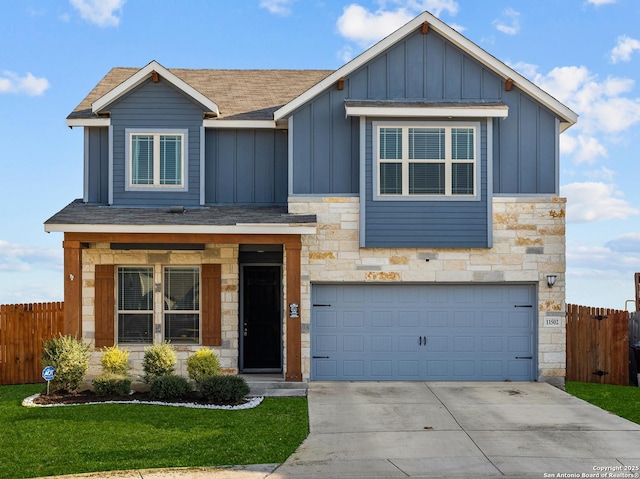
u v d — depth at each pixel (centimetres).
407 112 1424
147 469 862
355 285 1491
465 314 1495
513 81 1476
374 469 877
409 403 1265
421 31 1490
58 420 1099
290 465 891
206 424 1089
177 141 1558
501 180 1484
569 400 1299
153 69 1530
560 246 1475
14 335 1644
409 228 1456
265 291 1573
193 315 1523
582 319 1697
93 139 1589
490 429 1084
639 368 1633
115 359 1363
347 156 1480
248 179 1596
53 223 1359
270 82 1864
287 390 1380
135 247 1474
